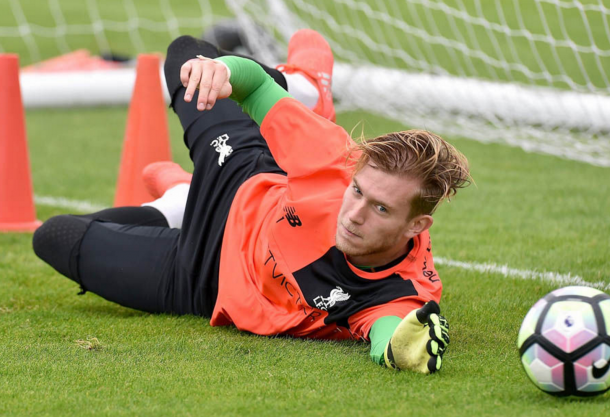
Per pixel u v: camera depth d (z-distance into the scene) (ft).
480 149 84.28
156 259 38.47
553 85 97.35
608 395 26.55
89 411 26.03
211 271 36.58
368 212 29.86
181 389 27.91
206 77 31.55
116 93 108.78
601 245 52.54
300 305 33.42
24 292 43.65
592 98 90.07
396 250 31.86
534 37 101.24
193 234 37.47
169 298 38.37
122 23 149.07
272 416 25.40
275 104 34.60
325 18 120.78
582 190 68.64
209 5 163.02
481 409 25.50
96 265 38.70
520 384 27.99
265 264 34.14
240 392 27.50
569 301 25.93
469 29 123.03
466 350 32.53
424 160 28.99
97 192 70.18
